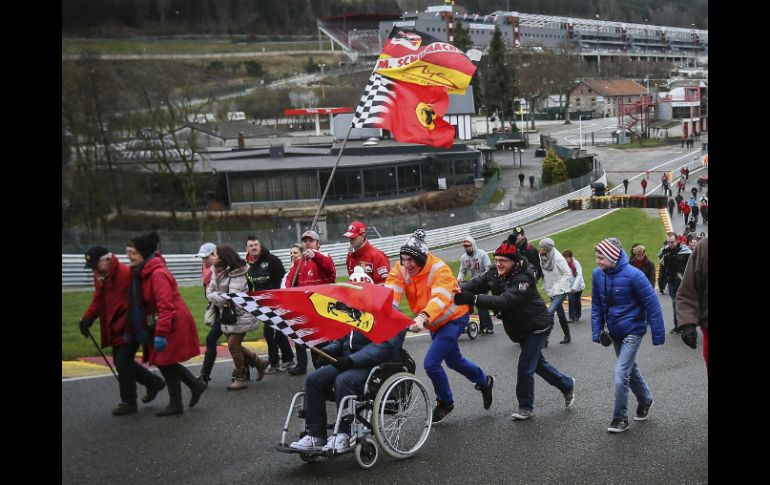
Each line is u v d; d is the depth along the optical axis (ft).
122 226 162.81
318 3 563.89
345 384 21.04
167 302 25.11
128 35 415.85
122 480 19.83
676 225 168.04
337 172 194.08
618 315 23.77
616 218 179.22
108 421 25.11
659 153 327.67
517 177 255.09
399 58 38.50
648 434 23.49
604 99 478.18
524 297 24.53
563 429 24.20
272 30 533.55
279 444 20.79
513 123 367.86
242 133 266.77
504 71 363.56
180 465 21.02
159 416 25.73
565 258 42.45
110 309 25.89
